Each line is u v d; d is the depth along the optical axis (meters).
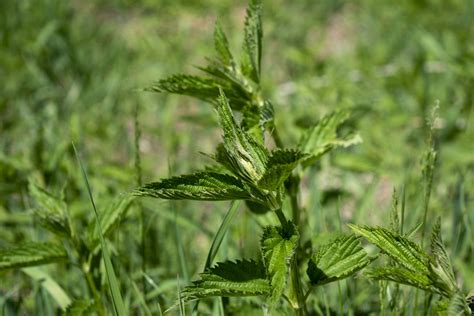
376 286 3.46
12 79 7.17
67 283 3.77
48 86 7.23
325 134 3.11
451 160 5.03
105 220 3.18
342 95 6.06
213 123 5.52
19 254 3.03
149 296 3.44
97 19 9.79
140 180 3.30
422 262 2.29
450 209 4.44
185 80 2.97
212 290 2.38
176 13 9.81
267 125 2.79
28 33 8.20
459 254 3.72
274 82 7.07
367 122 5.73
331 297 3.50
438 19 8.19
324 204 4.17
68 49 7.71
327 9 9.41
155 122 6.73
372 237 2.33
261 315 3.03
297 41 8.48
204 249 4.38
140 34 9.05
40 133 5.20
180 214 4.08
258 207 3.18
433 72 6.78
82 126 6.13
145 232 3.70
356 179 4.87
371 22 8.61
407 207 4.44
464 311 2.15
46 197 3.23
